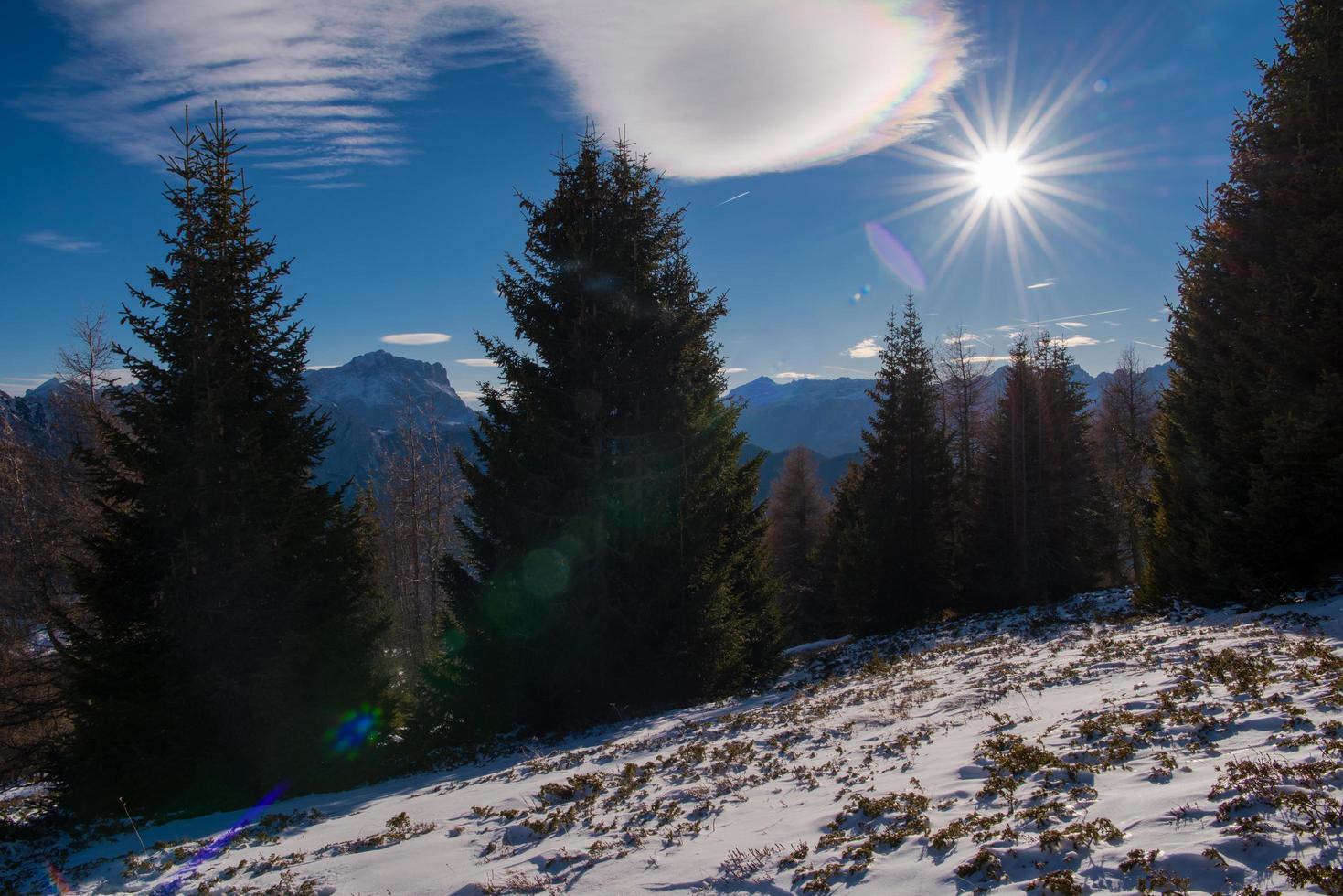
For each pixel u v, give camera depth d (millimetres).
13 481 20938
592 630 18328
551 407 19219
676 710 18188
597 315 18578
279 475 16766
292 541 16844
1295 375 13672
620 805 8664
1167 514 17375
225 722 14891
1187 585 16406
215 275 15891
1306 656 8695
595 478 18562
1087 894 4051
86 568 15156
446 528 37188
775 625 23672
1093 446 36438
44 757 15461
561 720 18672
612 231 19094
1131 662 11016
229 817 13398
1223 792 4953
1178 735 6668
